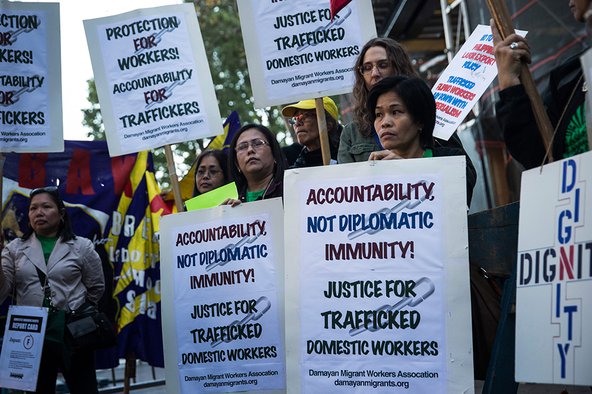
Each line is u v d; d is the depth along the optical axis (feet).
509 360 11.35
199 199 16.20
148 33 18.01
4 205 24.76
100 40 18.17
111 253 25.43
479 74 16.94
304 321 12.12
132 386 32.48
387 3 42.57
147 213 25.76
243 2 16.43
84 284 20.59
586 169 9.57
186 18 18.04
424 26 45.73
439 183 11.87
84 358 19.99
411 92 13.46
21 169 25.02
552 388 20.15
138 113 17.95
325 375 11.94
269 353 14.42
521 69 12.62
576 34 27.45
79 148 25.58
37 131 18.76
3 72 18.61
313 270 12.19
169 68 17.90
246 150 17.67
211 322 14.83
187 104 17.83
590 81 9.80
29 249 20.15
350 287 11.98
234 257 14.78
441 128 16.67
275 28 16.31
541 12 29.09
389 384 11.63
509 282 11.48
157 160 57.67
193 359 14.90
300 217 12.36
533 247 10.18
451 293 11.57
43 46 18.93
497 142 33.40
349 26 16.14
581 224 9.57
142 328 25.14
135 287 25.36
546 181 10.10
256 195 17.74
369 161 12.18
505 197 33.73
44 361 19.72
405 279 11.77
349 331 11.91
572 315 9.57
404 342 11.64
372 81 15.58
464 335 11.43
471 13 32.63
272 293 14.48
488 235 12.38
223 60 59.21
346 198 12.20
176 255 15.23
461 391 11.33
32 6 18.90
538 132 12.61
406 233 11.86
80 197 25.40
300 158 20.75
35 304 19.69
